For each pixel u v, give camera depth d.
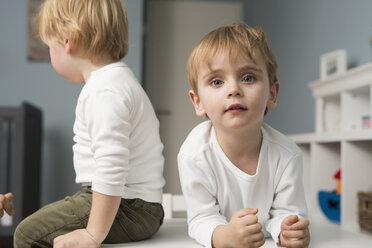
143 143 0.84
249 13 3.87
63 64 0.87
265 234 0.83
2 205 0.83
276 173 0.81
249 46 0.73
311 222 1.01
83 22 0.83
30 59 2.59
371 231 1.38
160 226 0.92
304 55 2.63
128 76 0.84
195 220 0.79
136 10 2.67
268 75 0.76
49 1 0.88
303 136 1.81
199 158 0.80
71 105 2.62
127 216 0.79
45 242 0.79
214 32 0.80
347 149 1.48
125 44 0.91
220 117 0.73
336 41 2.20
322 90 1.84
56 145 2.60
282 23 3.04
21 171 1.99
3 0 2.59
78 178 0.82
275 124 3.16
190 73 0.80
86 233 0.72
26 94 2.59
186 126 3.79
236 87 0.71
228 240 0.67
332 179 1.72
